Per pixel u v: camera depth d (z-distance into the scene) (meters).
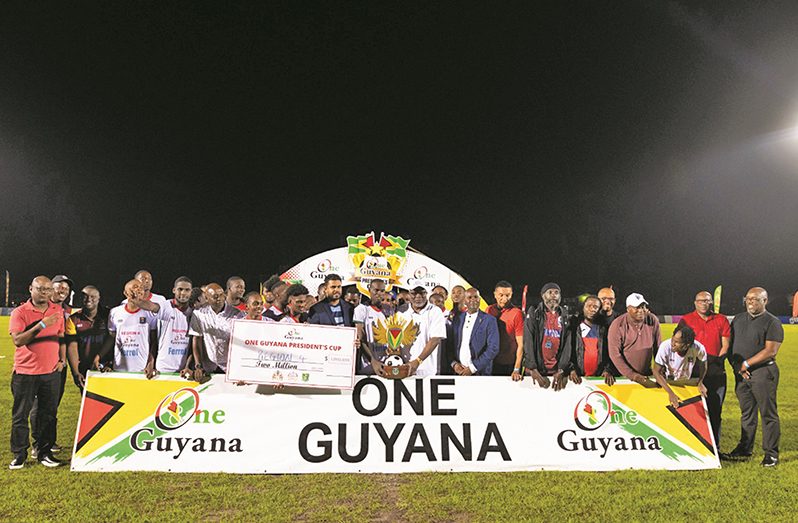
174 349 7.63
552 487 6.22
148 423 6.75
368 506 5.66
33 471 6.52
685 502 5.79
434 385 7.11
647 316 7.21
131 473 6.48
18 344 6.48
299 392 6.96
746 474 6.68
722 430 8.98
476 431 6.95
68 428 8.66
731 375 14.69
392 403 7.00
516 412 7.07
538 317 7.30
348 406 6.95
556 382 7.14
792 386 12.65
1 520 5.22
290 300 7.29
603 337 7.37
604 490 6.14
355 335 7.02
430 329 7.64
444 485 6.25
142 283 7.61
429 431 6.92
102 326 7.99
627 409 7.13
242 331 6.93
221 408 6.86
